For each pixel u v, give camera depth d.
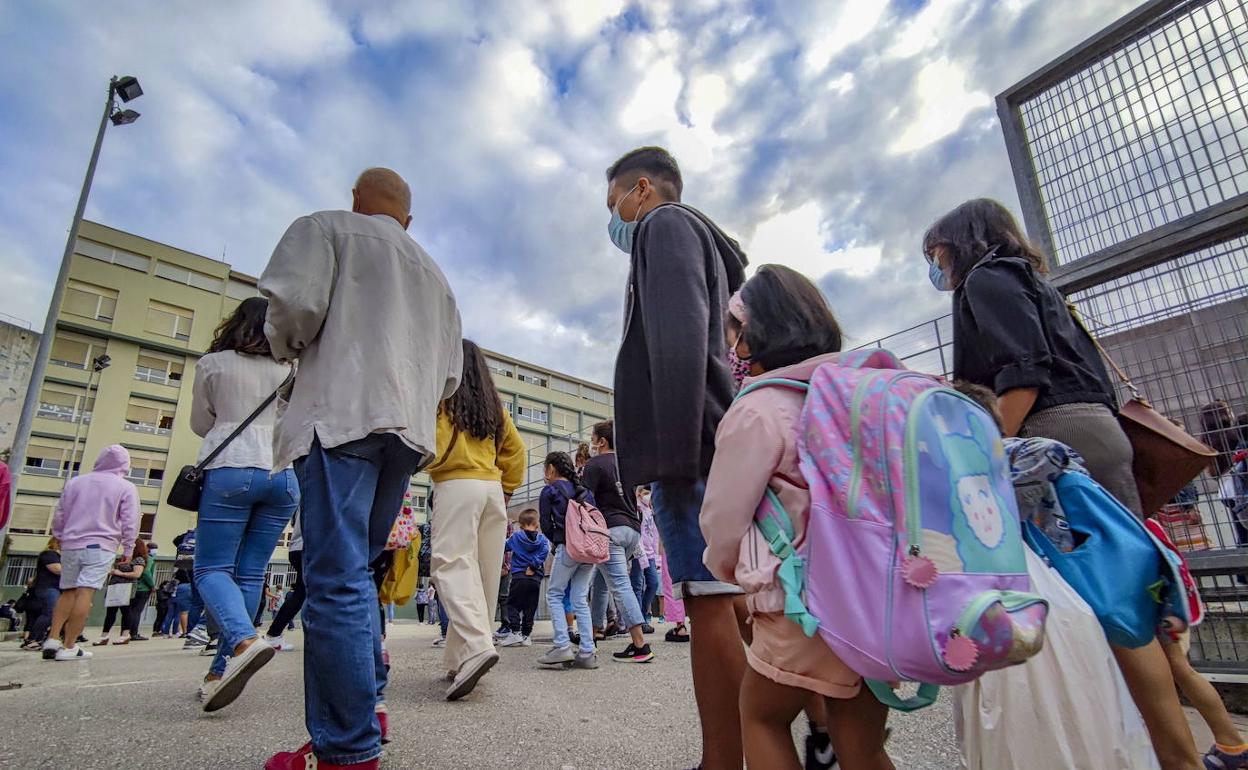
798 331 1.53
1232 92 2.78
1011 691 1.30
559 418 50.69
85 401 29.88
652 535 7.66
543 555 6.55
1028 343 1.75
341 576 1.67
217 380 2.84
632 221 2.22
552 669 4.06
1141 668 1.56
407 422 1.85
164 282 32.81
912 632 1.00
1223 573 2.62
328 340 1.85
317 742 1.57
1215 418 2.71
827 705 1.37
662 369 1.60
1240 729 2.38
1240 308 2.69
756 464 1.31
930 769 1.92
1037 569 1.39
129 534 5.61
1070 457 1.50
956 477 1.09
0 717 2.45
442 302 2.21
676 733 2.29
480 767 1.88
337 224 1.97
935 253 2.20
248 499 2.76
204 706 2.41
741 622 2.07
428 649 5.64
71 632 5.22
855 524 1.12
